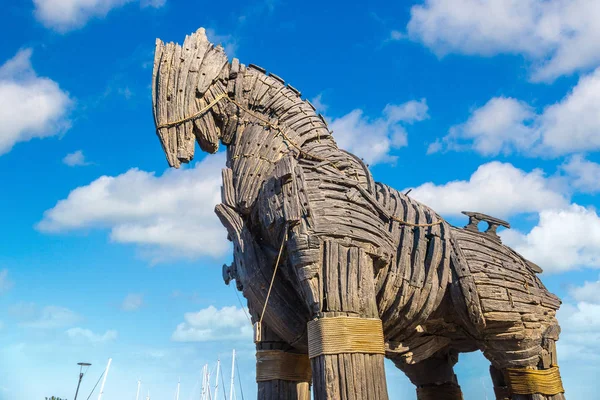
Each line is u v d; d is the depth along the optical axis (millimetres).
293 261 5160
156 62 5789
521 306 6340
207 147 5918
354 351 4809
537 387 6195
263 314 5617
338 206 5391
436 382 7547
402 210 6223
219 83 5957
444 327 6578
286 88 6332
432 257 6043
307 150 5941
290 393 5867
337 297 4977
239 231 5719
